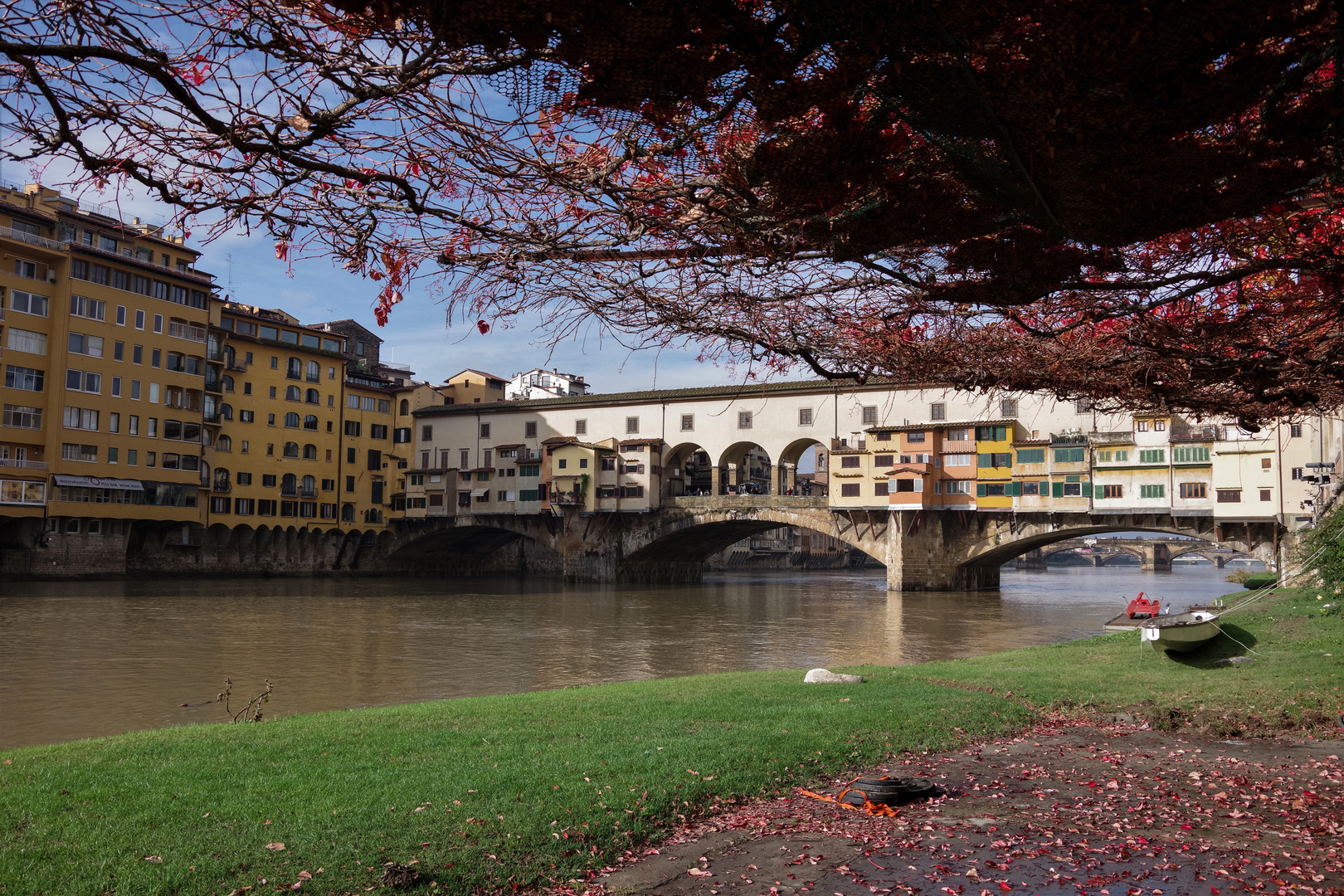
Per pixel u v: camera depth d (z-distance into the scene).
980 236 4.36
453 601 52.72
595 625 39.88
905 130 3.61
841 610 48.78
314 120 3.26
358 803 7.43
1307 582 26.83
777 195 3.87
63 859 6.14
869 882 5.98
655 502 69.94
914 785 8.21
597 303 4.96
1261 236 4.97
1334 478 35.19
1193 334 6.29
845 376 6.39
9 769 8.67
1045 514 57.22
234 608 43.75
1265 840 6.77
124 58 2.89
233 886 5.77
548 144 3.66
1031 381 6.92
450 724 11.19
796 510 65.25
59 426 53.38
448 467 78.94
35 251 52.31
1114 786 8.42
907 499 59.44
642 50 2.94
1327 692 12.53
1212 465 51.84
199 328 62.25
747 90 3.23
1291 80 3.29
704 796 7.91
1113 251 4.79
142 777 8.30
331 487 75.69
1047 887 5.85
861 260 4.71
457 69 3.11
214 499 66.25
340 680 23.73
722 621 41.81
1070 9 2.87
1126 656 18.14
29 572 53.12
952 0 2.87
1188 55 3.03
